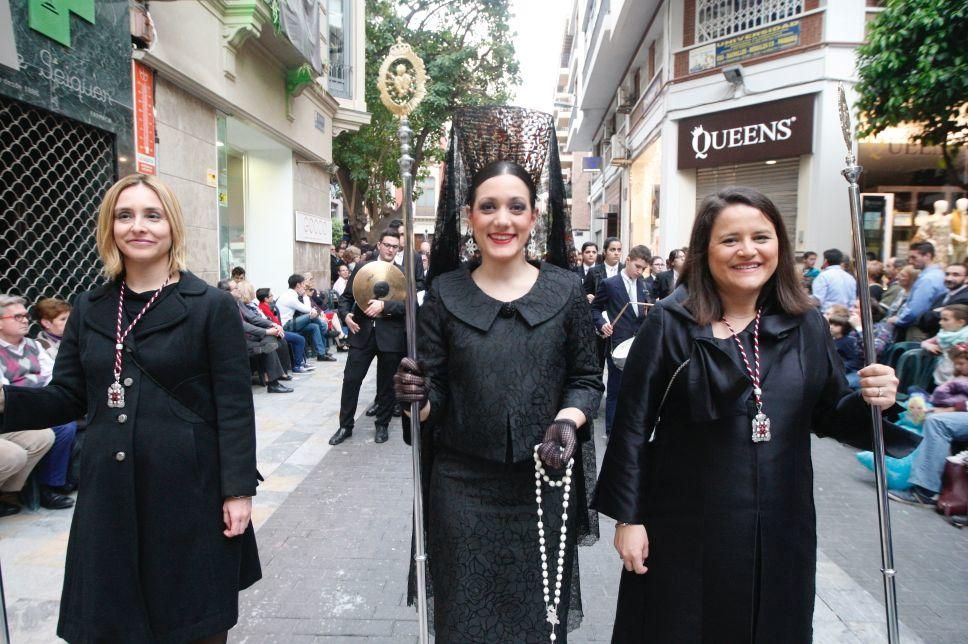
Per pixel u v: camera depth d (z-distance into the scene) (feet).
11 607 9.93
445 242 7.24
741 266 5.96
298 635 9.45
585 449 7.29
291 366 31.78
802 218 36.68
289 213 39.78
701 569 5.90
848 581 11.28
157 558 6.38
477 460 6.57
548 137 7.20
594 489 6.92
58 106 16.28
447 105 57.57
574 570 7.36
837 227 35.22
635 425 6.25
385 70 6.63
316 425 21.61
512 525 6.52
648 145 51.83
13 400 6.44
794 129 36.09
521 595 6.52
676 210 42.91
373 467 17.21
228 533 6.81
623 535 6.26
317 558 11.89
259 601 10.36
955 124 28.25
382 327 18.93
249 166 39.60
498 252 6.50
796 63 35.68
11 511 13.62
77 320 6.88
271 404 24.72
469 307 6.58
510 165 6.60
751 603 5.77
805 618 5.93
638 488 6.19
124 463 6.33
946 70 25.53
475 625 6.43
